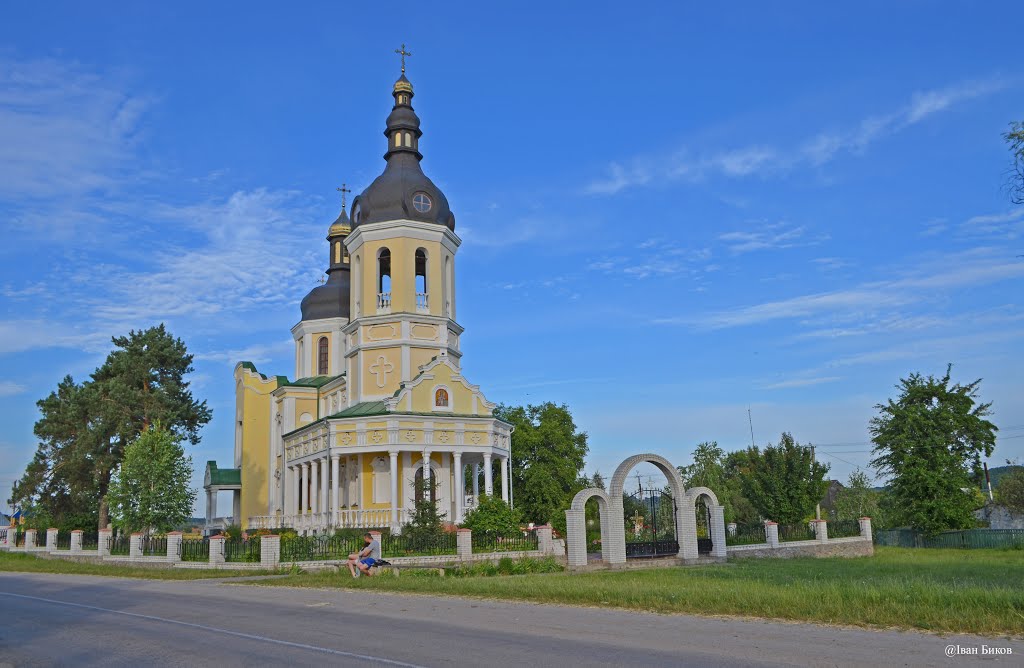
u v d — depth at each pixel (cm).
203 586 2734
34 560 4528
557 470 6475
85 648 1414
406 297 5269
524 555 3744
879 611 1523
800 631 1423
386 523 4666
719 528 4050
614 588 2030
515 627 1558
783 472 5291
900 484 5128
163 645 1415
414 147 5644
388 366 5238
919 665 1121
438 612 1834
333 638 1452
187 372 6353
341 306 6769
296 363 6912
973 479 5212
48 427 6309
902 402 5231
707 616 1647
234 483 6688
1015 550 4441
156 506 4734
